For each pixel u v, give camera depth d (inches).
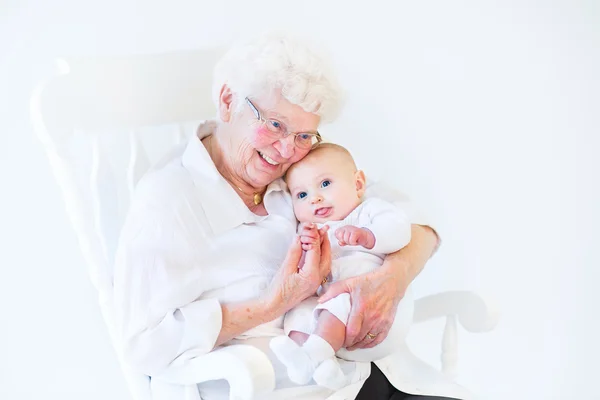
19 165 80.4
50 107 64.1
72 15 80.5
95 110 67.2
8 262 81.4
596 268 94.7
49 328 84.0
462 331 98.2
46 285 83.0
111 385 87.4
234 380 57.6
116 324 67.2
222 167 69.4
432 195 95.0
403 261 70.3
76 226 66.1
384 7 90.7
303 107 66.3
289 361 61.8
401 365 75.5
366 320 66.1
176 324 61.8
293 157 68.6
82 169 77.2
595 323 95.9
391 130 93.3
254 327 65.1
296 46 66.9
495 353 98.0
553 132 93.0
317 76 66.6
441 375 74.6
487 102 93.2
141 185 67.1
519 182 94.2
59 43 80.4
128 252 63.0
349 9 90.3
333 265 68.8
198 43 86.3
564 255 94.8
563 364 97.1
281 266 66.2
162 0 84.0
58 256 82.9
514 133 93.5
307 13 89.3
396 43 91.7
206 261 66.4
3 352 82.9
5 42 78.4
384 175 93.8
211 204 67.2
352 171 71.6
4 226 80.7
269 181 69.4
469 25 91.9
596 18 90.5
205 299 64.7
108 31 82.4
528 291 96.0
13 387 83.7
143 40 84.0
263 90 65.5
